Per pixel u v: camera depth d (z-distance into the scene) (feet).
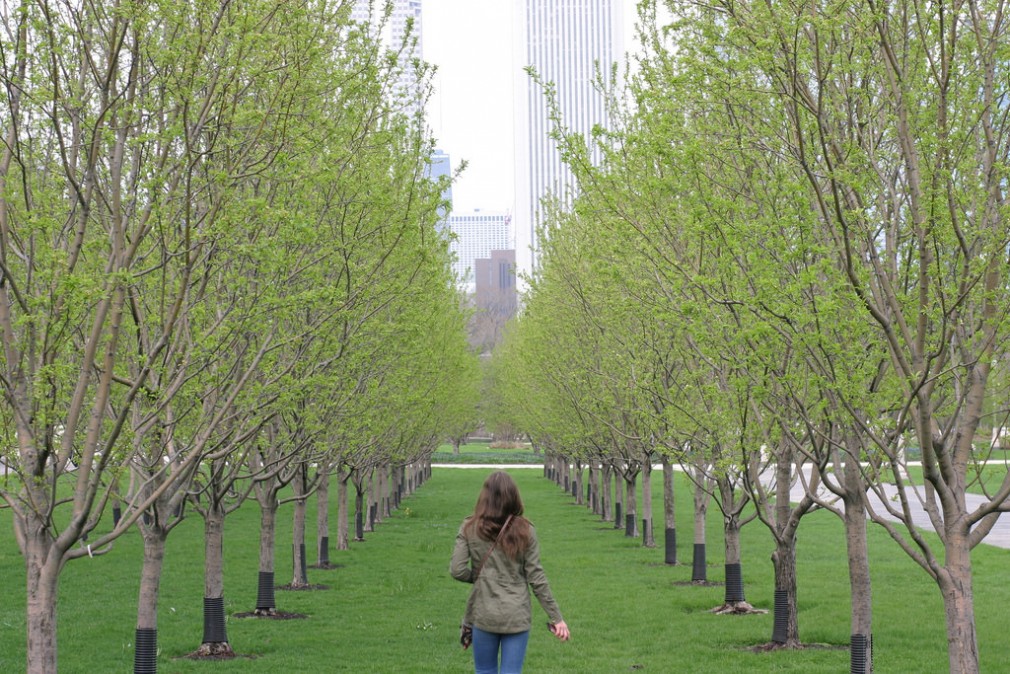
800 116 26.53
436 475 203.62
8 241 25.13
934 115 24.67
